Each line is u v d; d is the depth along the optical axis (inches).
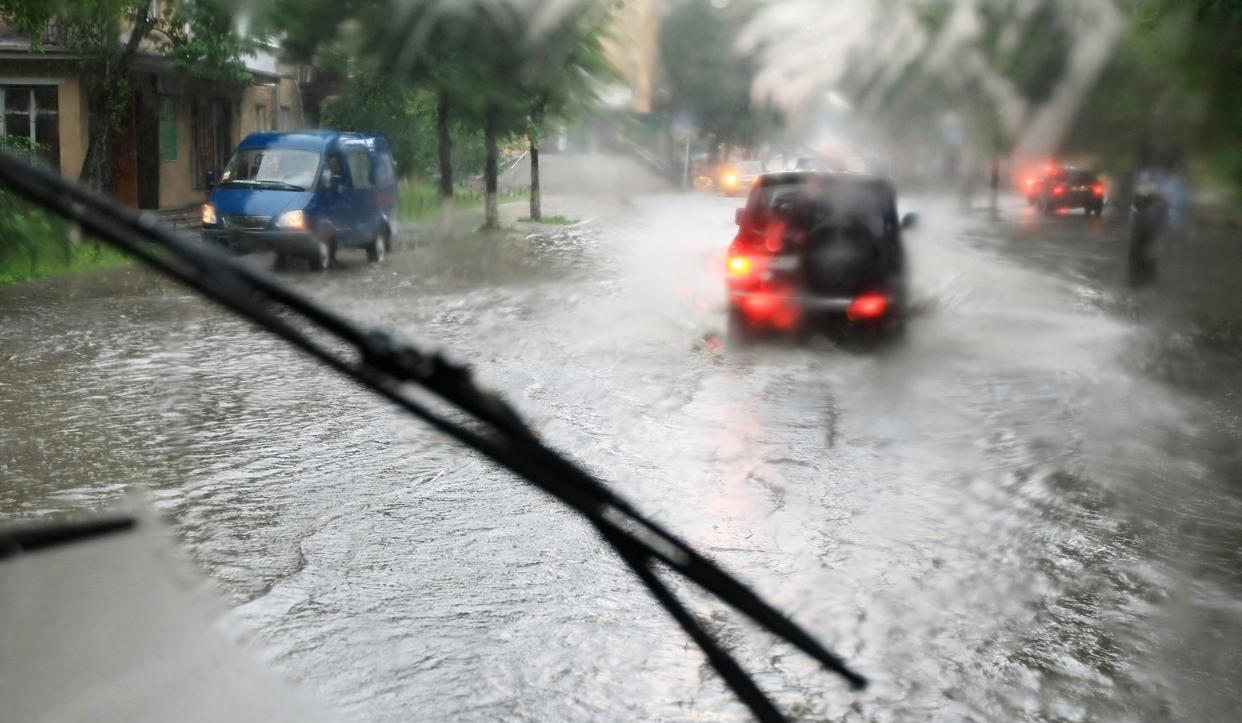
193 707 50.8
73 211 46.2
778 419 343.3
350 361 49.8
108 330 517.0
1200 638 183.2
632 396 375.2
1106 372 374.6
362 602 195.6
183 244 47.3
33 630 49.6
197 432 329.1
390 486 272.5
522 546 228.1
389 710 153.3
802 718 154.3
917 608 195.5
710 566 55.7
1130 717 156.5
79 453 303.6
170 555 56.4
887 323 422.3
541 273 603.8
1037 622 189.5
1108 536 235.6
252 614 183.6
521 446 52.2
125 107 900.0
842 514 250.7
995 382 378.6
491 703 158.4
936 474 283.6
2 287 602.9
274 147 818.2
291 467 290.5
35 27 271.0
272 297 48.5
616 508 54.3
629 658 174.1
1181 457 295.7
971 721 154.6
